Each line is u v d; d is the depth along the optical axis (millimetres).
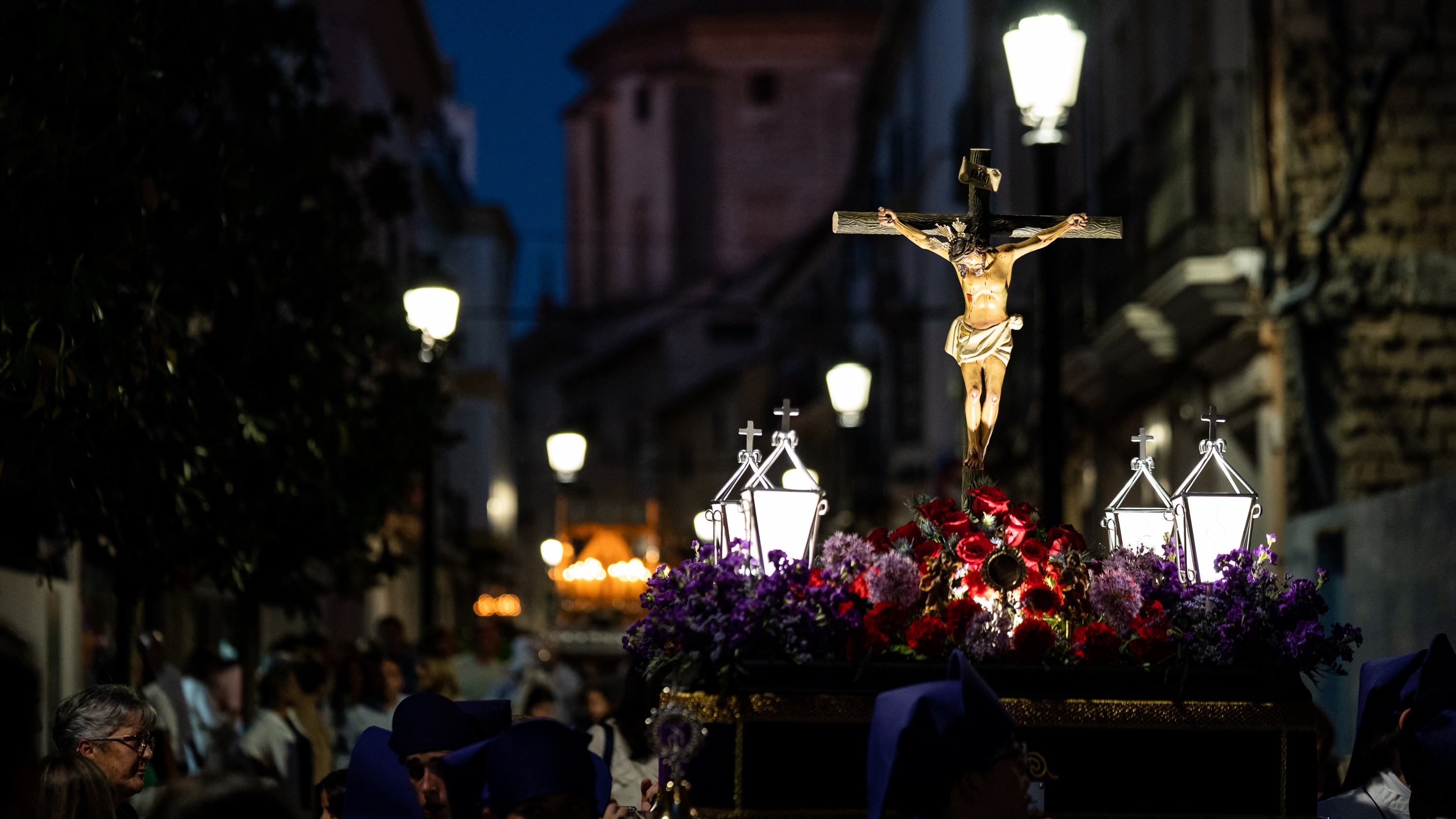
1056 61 9875
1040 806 4328
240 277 9945
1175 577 4605
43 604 10844
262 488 10125
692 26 80562
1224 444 5012
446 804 5074
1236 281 16422
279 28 11594
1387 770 5336
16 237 6941
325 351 10781
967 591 4602
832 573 4496
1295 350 15680
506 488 52531
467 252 48562
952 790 3691
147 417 8336
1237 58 16859
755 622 4332
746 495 4711
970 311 5004
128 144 7516
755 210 80500
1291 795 4395
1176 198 17516
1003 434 27031
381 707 11570
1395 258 15531
